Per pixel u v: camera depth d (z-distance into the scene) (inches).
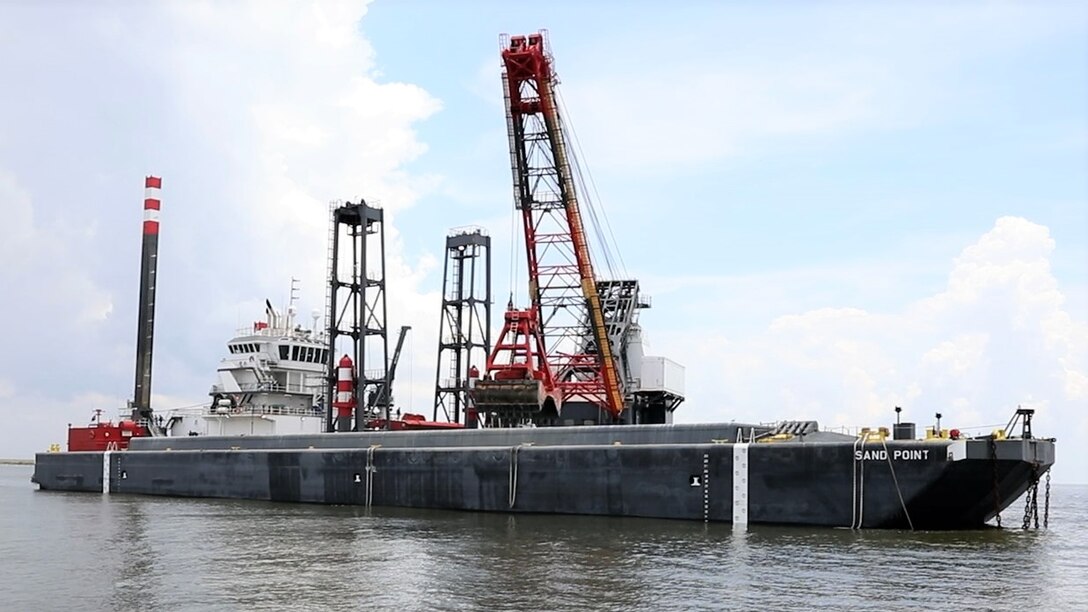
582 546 1861.5
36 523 2383.1
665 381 3846.0
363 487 2810.0
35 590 1485.0
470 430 2736.2
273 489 3024.1
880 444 2063.2
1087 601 1368.1
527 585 1475.1
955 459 1963.6
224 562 1716.3
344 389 3459.6
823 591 1419.8
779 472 2165.4
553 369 3661.4
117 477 3545.8
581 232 3476.9
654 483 2319.1
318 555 1782.7
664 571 1578.5
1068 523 2748.5
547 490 2474.2
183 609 1342.3
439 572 1588.3
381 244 3730.3
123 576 1593.3
